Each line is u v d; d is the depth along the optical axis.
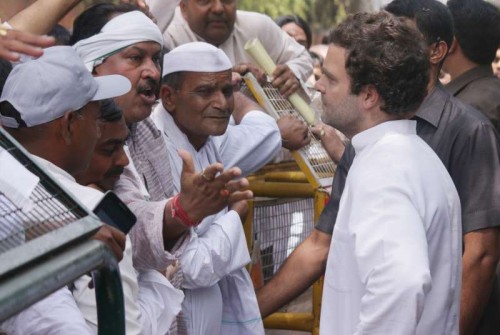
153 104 4.00
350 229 2.95
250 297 4.08
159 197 3.74
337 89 3.19
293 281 4.04
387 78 3.09
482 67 5.01
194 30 5.37
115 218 2.50
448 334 3.09
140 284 3.28
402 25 3.15
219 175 3.10
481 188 3.91
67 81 2.86
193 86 4.02
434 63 4.09
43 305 2.48
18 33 2.47
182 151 3.15
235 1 5.40
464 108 4.03
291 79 4.86
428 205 2.98
